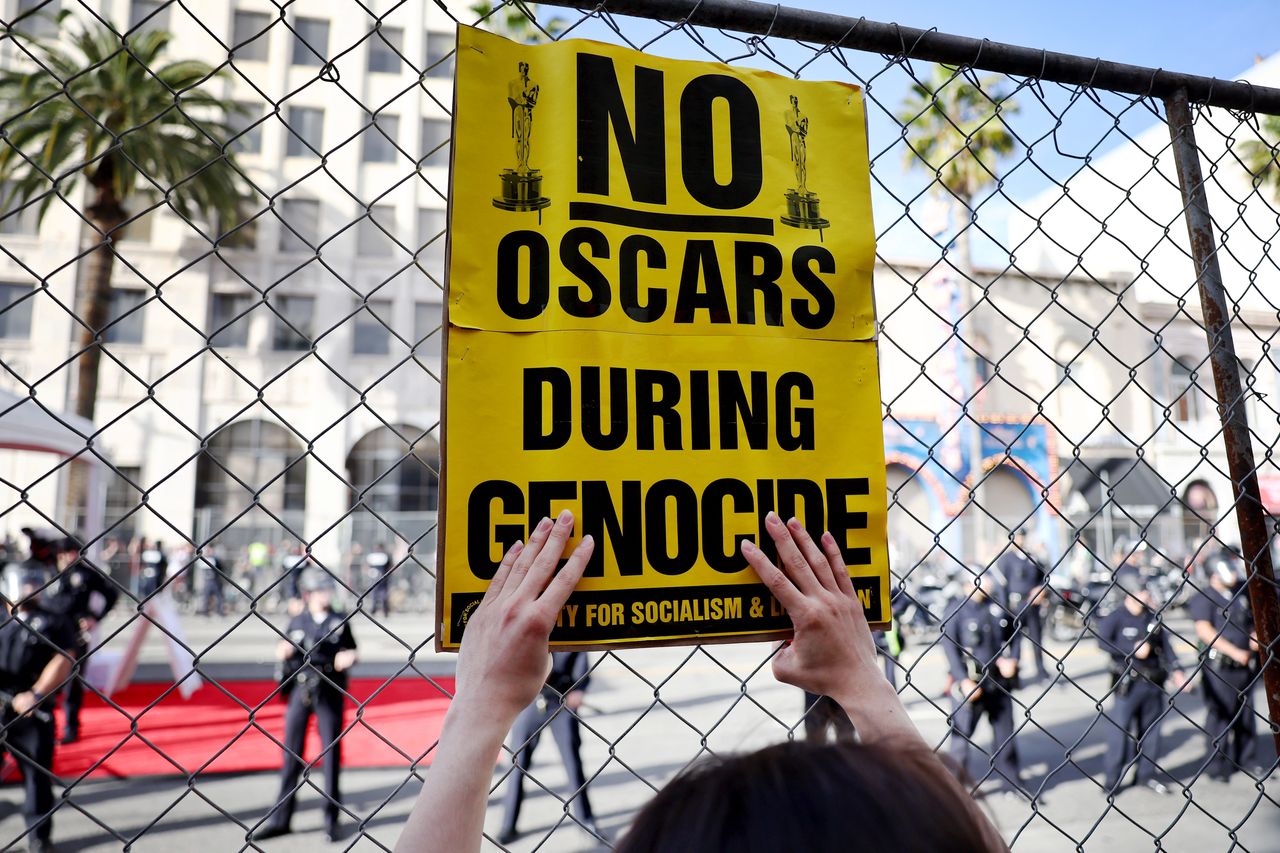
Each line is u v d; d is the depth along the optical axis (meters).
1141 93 1.75
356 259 22.47
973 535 19.84
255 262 21.92
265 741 6.36
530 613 0.93
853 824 0.50
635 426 1.24
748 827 0.51
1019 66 1.62
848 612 1.08
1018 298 21.47
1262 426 11.09
